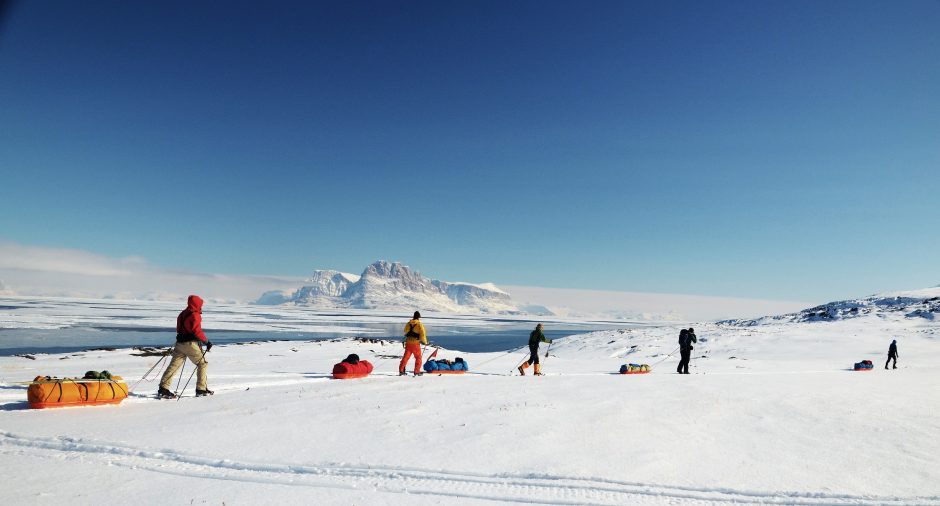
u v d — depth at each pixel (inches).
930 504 184.9
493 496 182.9
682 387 484.1
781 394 450.3
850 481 207.9
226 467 208.4
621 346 1595.7
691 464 224.2
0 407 319.0
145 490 179.9
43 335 2049.7
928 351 1350.9
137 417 294.2
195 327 376.2
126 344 1694.1
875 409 380.5
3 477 189.6
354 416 306.5
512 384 481.4
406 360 562.9
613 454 236.1
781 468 222.7
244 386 443.8
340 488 187.2
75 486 182.1
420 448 237.9
